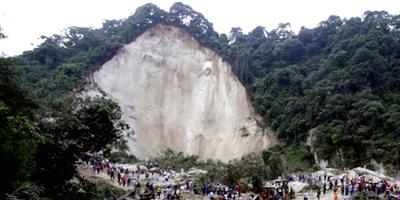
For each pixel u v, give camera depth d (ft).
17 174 46.78
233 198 108.99
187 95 284.61
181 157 229.04
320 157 204.85
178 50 305.32
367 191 104.73
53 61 288.71
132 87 279.28
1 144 44.96
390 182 136.05
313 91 232.53
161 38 308.81
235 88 281.33
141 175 154.20
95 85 259.39
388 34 258.37
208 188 115.34
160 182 140.67
